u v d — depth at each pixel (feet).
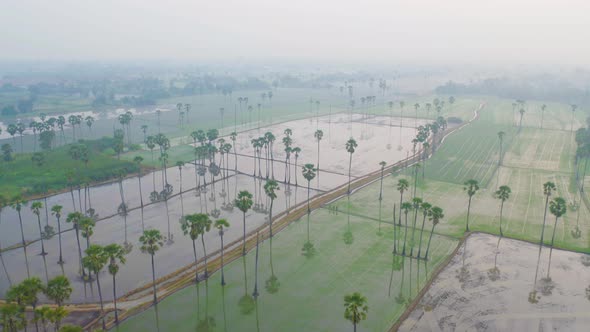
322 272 310.65
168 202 459.32
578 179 514.68
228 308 267.80
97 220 408.46
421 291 281.74
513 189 481.05
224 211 433.89
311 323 251.39
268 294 282.77
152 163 602.85
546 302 267.80
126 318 256.52
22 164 556.92
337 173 560.20
